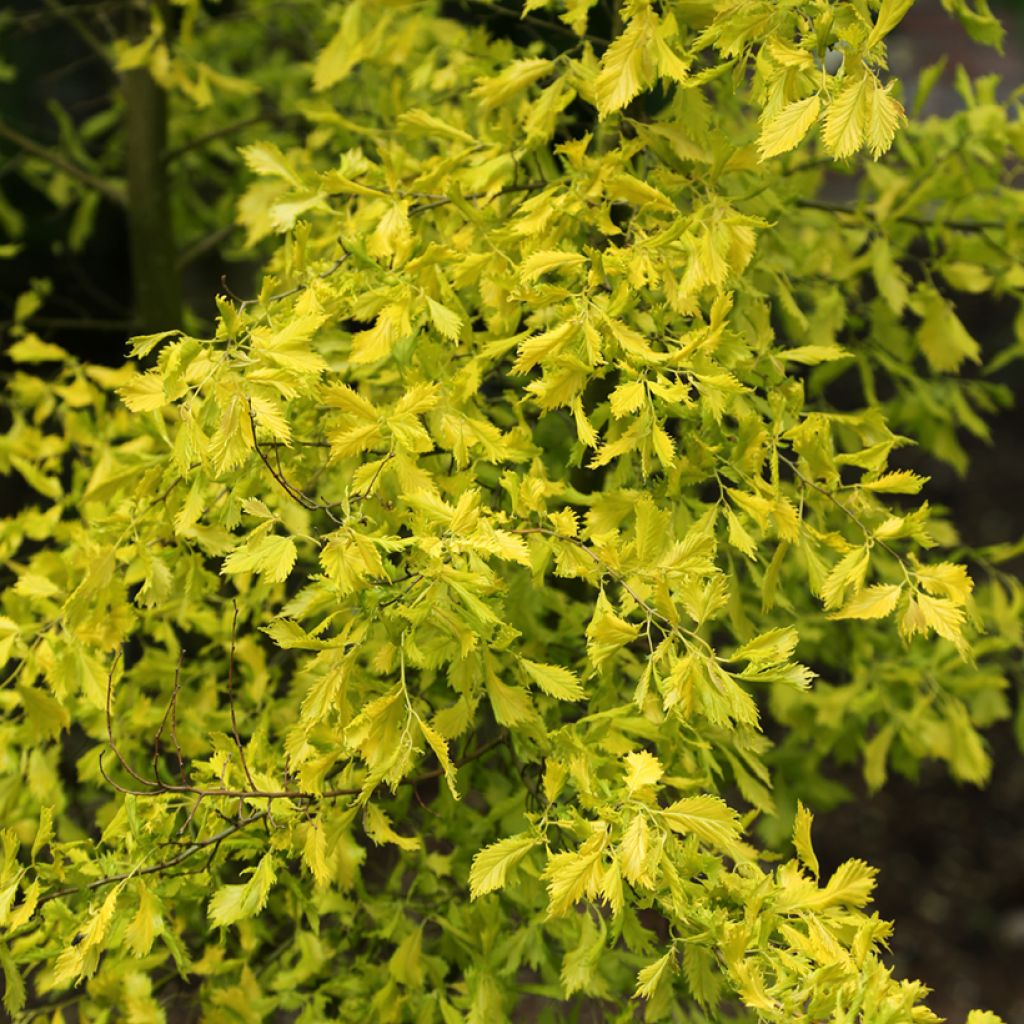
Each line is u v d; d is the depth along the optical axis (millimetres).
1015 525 6910
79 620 2191
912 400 2471
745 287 2227
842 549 2139
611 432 2156
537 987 2229
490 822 2270
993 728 5645
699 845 2162
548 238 2178
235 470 2170
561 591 2355
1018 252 2385
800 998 2035
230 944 2363
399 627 2076
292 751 2094
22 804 2318
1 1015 2336
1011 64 10305
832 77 2078
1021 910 4641
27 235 4816
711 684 2078
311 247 2275
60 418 2467
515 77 2209
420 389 2086
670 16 2129
